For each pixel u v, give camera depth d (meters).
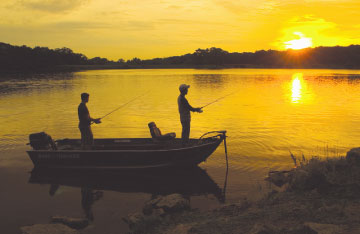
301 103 21.36
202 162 9.09
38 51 145.38
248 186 7.32
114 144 9.84
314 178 6.23
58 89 33.31
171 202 6.18
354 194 5.50
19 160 9.45
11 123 14.60
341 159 6.85
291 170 7.96
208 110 18.52
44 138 8.91
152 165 8.73
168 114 16.86
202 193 7.10
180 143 9.62
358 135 11.88
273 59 190.62
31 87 36.03
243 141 11.17
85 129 9.02
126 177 8.39
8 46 134.38
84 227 5.65
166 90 31.77
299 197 5.81
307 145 10.56
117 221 5.89
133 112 17.58
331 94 27.20
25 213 6.23
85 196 7.11
